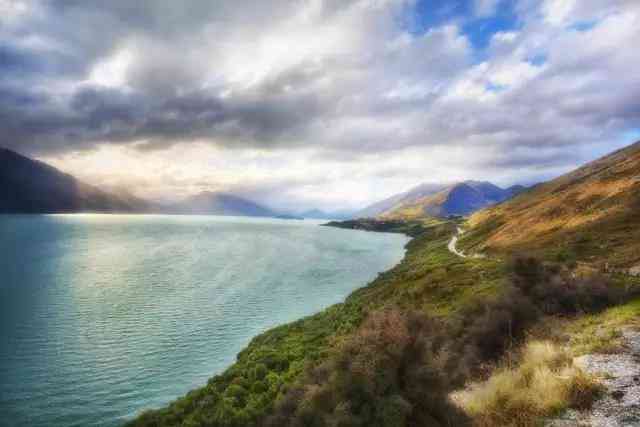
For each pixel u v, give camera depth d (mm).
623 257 54062
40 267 124875
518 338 21844
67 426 37562
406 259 154750
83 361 52531
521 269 31156
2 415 39250
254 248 198500
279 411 21781
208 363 52469
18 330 64438
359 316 55781
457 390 15695
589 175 152000
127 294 90812
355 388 12305
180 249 187250
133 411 40219
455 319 27609
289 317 74250
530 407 10836
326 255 176250
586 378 11422
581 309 26188
